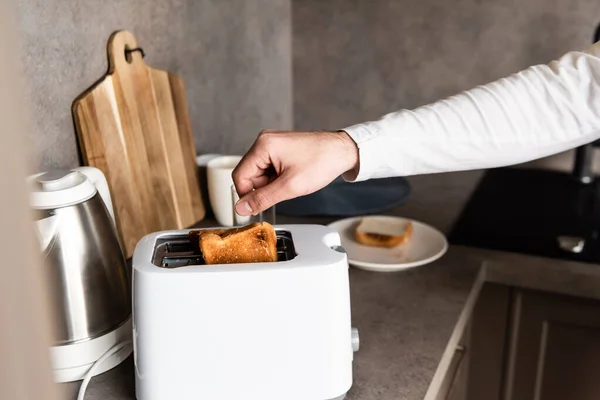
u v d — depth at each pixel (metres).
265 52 1.52
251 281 0.65
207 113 1.30
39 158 0.90
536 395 1.21
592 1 1.45
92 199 0.78
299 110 1.72
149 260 0.68
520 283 1.12
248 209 0.74
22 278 0.29
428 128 0.80
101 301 0.78
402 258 1.11
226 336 0.66
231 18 1.34
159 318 0.65
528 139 0.81
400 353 0.84
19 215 0.29
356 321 0.92
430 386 0.78
